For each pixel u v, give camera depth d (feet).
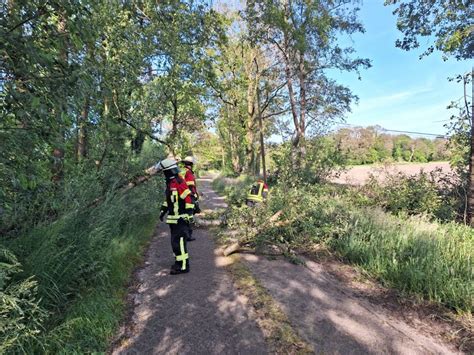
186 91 29.25
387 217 23.57
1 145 8.65
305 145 43.86
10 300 7.27
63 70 9.79
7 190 10.26
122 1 22.53
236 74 77.56
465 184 32.19
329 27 51.90
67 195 13.94
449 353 10.31
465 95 30.55
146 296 13.75
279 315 12.23
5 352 7.71
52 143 9.93
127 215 20.70
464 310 12.94
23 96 8.70
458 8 32.60
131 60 21.45
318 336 10.96
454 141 33.14
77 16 9.46
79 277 12.16
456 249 17.21
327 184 38.60
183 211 16.88
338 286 15.35
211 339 10.66
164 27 25.49
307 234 21.18
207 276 16.22
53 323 9.93
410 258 15.89
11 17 8.69
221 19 32.73
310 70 58.49
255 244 20.52
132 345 10.21
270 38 55.88
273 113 78.02
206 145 101.09
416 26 38.19
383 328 11.64
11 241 11.00
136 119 24.00
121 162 21.65
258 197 26.63
